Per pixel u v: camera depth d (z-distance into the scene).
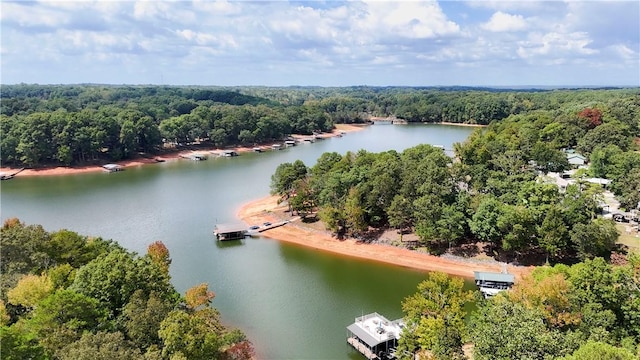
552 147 162.12
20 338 40.34
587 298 54.81
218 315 70.06
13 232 67.94
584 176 141.88
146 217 136.50
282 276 95.25
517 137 182.62
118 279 58.00
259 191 167.38
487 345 41.31
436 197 103.62
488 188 116.56
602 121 194.62
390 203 112.31
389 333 66.62
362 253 106.31
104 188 172.62
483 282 85.81
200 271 97.75
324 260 103.75
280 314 78.88
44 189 169.75
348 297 85.38
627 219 108.38
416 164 121.50
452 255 100.75
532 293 56.16
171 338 47.62
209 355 50.22
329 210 112.19
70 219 133.50
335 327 74.38
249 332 72.75
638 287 55.59
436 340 53.31
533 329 41.25
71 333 45.97
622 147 163.50
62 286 60.53
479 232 97.44
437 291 63.44
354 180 119.31
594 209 103.31
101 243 77.25
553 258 94.81
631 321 52.69
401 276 94.50
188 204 150.50
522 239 93.69
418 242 107.25
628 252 91.38
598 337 48.34
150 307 52.25
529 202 100.44
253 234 121.00
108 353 40.69
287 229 123.19
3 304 53.47
